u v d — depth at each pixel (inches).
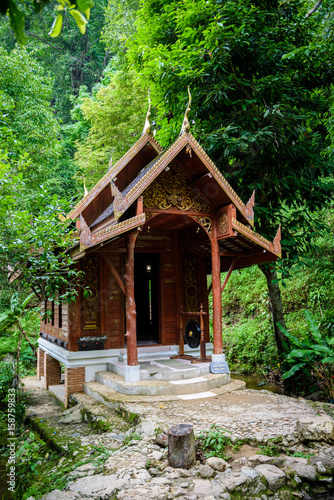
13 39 1046.4
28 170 615.8
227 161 418.3
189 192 326.6
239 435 205.6
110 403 284.0
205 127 424.5
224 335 577.6
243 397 287.3
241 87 396.8
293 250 401.1
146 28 463.8
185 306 408.5
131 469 179.9
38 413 336.5
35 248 261.0
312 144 412.2
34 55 1200.8
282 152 401.4
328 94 436.5
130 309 305.4
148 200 307.3
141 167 385.1
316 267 527.2
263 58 387.9
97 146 748.6
